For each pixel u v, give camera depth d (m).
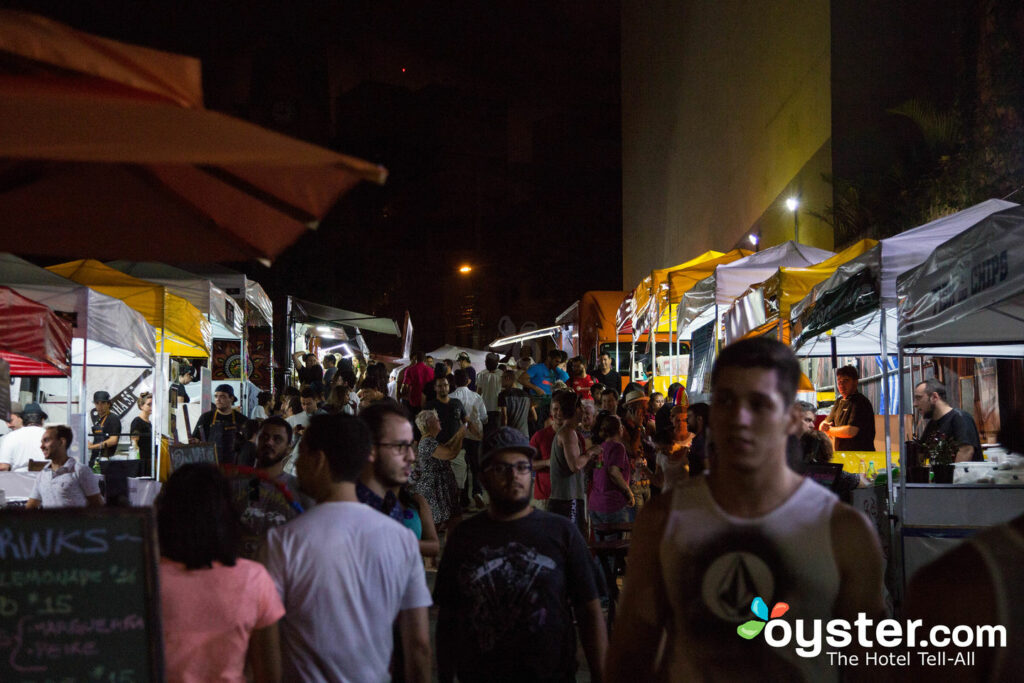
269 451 5.29
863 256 7.13
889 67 17.61
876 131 17.47
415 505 4.78
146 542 2.68
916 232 8.20
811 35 19.17
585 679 6.45
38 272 9.66
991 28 12.29
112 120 2.43
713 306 13.23
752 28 24.78
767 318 9.87
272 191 3.24
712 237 30.11
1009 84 11.81
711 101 29.97
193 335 13.67
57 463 8.48
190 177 3.40
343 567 3.19
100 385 15.95
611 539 7.50
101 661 2.63
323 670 3.13
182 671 2.88
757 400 2.26
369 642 3.20
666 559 2.34
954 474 7.45
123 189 3.55
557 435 8.72
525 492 4.09
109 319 10.10
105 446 13.33
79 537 2.67
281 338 24.64
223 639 2.92
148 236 3.75
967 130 13.28
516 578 3.95
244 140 2.42
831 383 16.25
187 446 9.11
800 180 19.92
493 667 3.91
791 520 2.27
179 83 2.61
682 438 9.86
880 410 14.68
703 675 2.26
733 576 2.26
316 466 3.41
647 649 2.39
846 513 2.27
